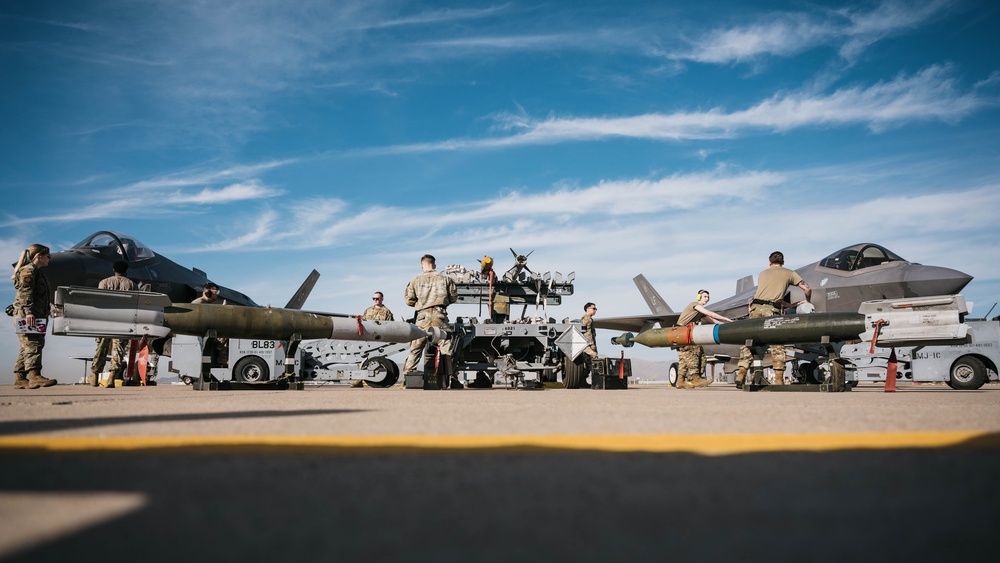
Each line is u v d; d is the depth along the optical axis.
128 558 0.99
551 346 11.82
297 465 1.84
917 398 6.58
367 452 2.07
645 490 1.50
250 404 4.84
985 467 1.78
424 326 10.91
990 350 11.98
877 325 9.09
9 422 3.05
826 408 4.23
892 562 0.98
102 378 17.94
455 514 1.28
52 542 1.07
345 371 11.89
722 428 2.72
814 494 1.45
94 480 1.61
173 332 8.95
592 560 0.99
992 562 0.98
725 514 1.28
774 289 10.72
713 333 11.29
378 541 1.09
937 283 16.34
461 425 2.91
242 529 1.17
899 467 1.79
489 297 12.20
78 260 16.25
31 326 9.59
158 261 18.06
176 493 1.46
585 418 3.30
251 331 9.26
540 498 1.42
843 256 18.28
